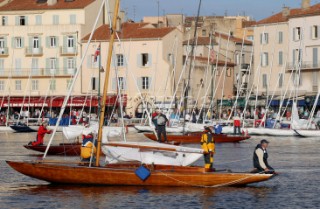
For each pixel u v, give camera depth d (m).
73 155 90.94
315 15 198.25
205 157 63.25
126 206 51.44
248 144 115.50
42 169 59.62
